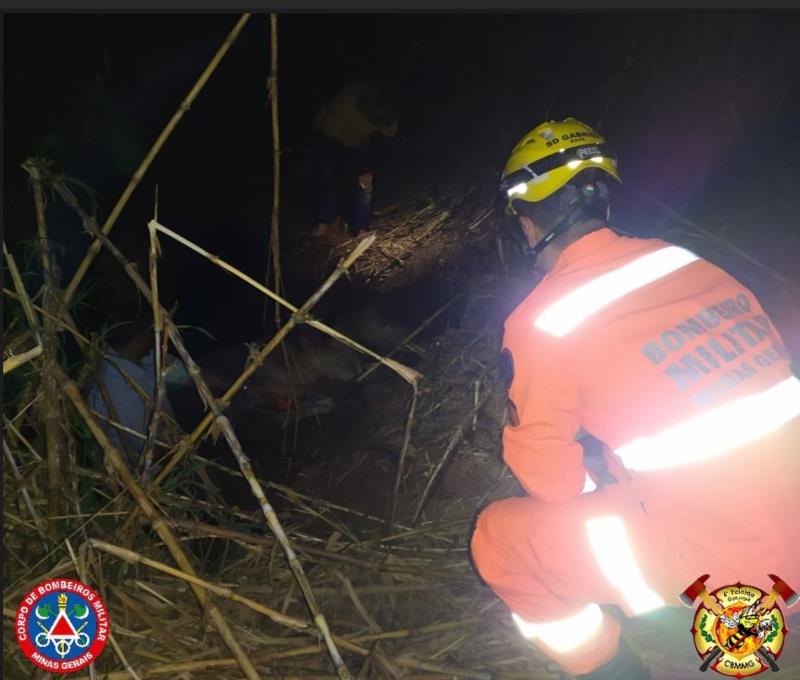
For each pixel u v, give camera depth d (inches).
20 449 143.7
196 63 455.2
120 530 123.2
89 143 375.9
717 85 262.5
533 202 103.7
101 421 149.8
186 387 211.2
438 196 313.4
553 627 106.4
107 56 417.7
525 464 98.6
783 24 261.9
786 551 91.8
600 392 95.8
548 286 101.0
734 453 92.2
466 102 371.2
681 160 249.1
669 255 100.7
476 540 108.1
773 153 241.6
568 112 297.6
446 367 197.5
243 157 380.8
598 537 98.8
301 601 131.1
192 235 240.4
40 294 132.4
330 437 193.8
